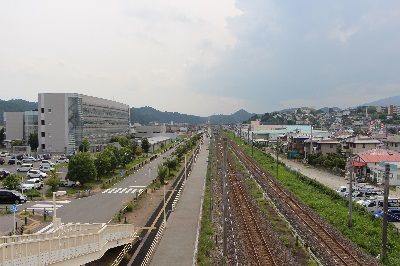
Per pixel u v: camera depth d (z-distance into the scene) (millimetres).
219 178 64188
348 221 34906
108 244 24672
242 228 33781
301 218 37281
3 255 15438
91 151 108375
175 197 48469
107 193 51188
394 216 36844
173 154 84250
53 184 48531
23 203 43406
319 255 26500
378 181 58812
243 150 113188
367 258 26141
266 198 47125
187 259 25844
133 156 90438
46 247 17953
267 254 26391
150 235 31750
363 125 193500
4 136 126000
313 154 82125
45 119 97000
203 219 35812
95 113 112625
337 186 56375
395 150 80000
